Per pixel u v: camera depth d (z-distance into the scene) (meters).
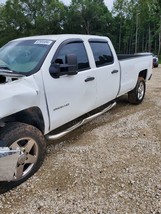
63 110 3.98
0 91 3.05
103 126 5.20
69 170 3.58
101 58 5.03
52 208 2.86
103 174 3.49
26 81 3.39
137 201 2.96
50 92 3.68
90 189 3.18
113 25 56.47
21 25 54.00
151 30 50.78
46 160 3.87
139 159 3.88
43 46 3.98
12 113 3.10
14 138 3.11
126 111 6.21
